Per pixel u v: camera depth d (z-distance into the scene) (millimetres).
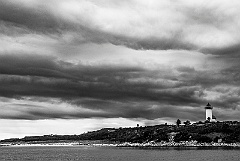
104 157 190250
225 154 180750
